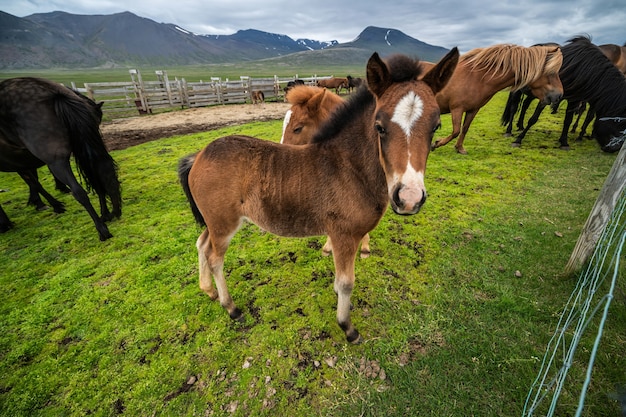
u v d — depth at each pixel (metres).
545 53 5.57
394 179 1.81
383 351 2.50
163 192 5.77
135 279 3.48
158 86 16.86
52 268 3.72
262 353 2.55
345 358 2.47
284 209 2.40
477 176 5.64
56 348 2.68
